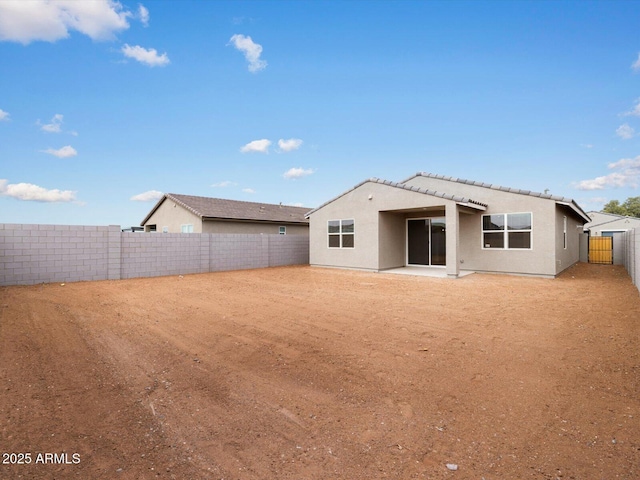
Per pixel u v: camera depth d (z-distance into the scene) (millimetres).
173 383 4000
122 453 2668
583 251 20609
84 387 3855
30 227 11273
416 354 4887
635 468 2463
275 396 3686
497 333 5832
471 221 14805
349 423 3145
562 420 3150
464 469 2480
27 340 5371
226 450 2727
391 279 12961
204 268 15922
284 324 6496
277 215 27312
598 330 5926
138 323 6598
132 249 13633
